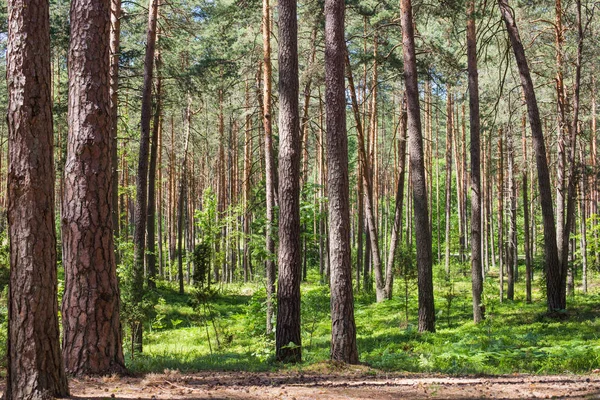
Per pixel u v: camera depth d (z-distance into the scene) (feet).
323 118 118.62
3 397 20.10
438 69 75.97
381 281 92.68
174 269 138.92
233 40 85.71
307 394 24.08
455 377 30.22
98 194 26.07
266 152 64.90
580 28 64.95
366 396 24.00
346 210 36.19
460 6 61.11
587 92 86.89
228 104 103.04
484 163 143.74
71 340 25.94
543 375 31.07
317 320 68.23
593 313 62.34
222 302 95.71
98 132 26.03
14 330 19.88
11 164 19.80
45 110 20.12
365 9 82.38
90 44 26.04
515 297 94.12
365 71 102.68
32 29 19.97
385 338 56.70
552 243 62.80
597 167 87.56
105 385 24.04
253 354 47.75
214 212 79.61
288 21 39.60
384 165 187.42
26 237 19.77
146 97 57.00
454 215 211.61
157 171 130.93
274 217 63.77
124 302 42.32
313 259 155.84
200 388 24.57
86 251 25.91
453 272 141.59
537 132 62.85
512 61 82.23
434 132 174.09
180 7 75.15
